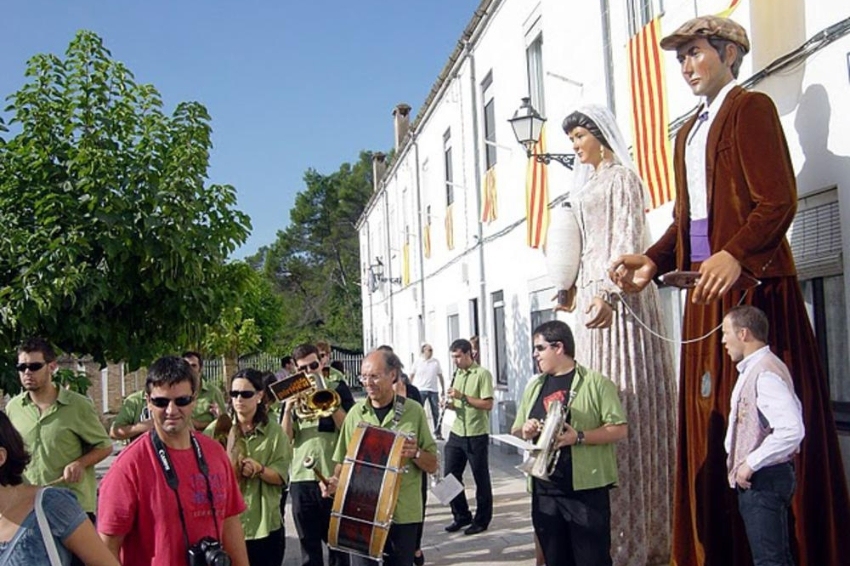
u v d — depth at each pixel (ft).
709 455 16.47
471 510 33.63
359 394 120.98
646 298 19.98
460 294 61.77
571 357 18.30
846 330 19.24
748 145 15.20
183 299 27.22
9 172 26.09
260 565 19.92
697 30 16.16
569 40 36.40
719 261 14.29
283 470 20.02
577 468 17.28
